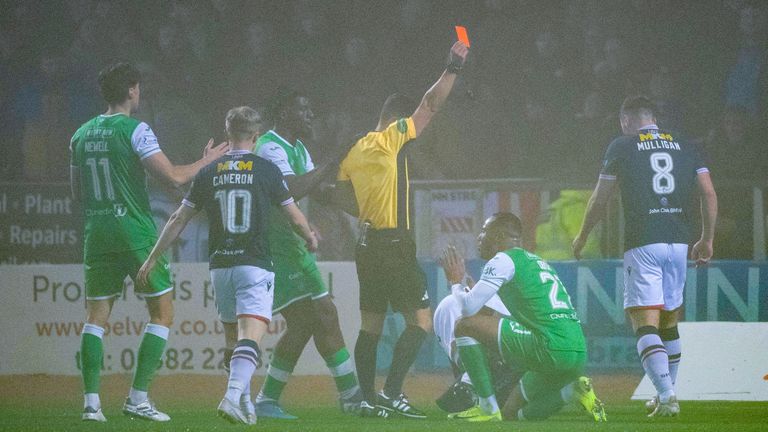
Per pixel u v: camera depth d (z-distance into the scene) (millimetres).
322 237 48375
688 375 34188
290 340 28562
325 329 28734
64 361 42719
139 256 26000
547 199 46125
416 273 27484
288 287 28406
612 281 42812
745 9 56062
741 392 33281
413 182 47125
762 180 45156
